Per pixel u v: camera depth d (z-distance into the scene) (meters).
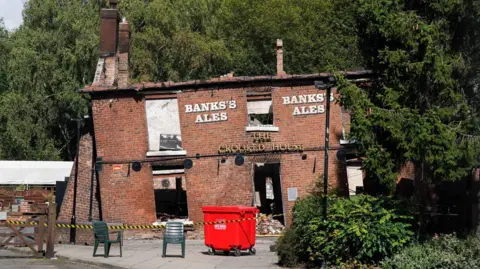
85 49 50.16
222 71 53.72
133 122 27.97
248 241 21.05
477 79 18.70
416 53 18.22
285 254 18.48
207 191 27.69
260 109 29.22
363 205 18.16
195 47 50.53
